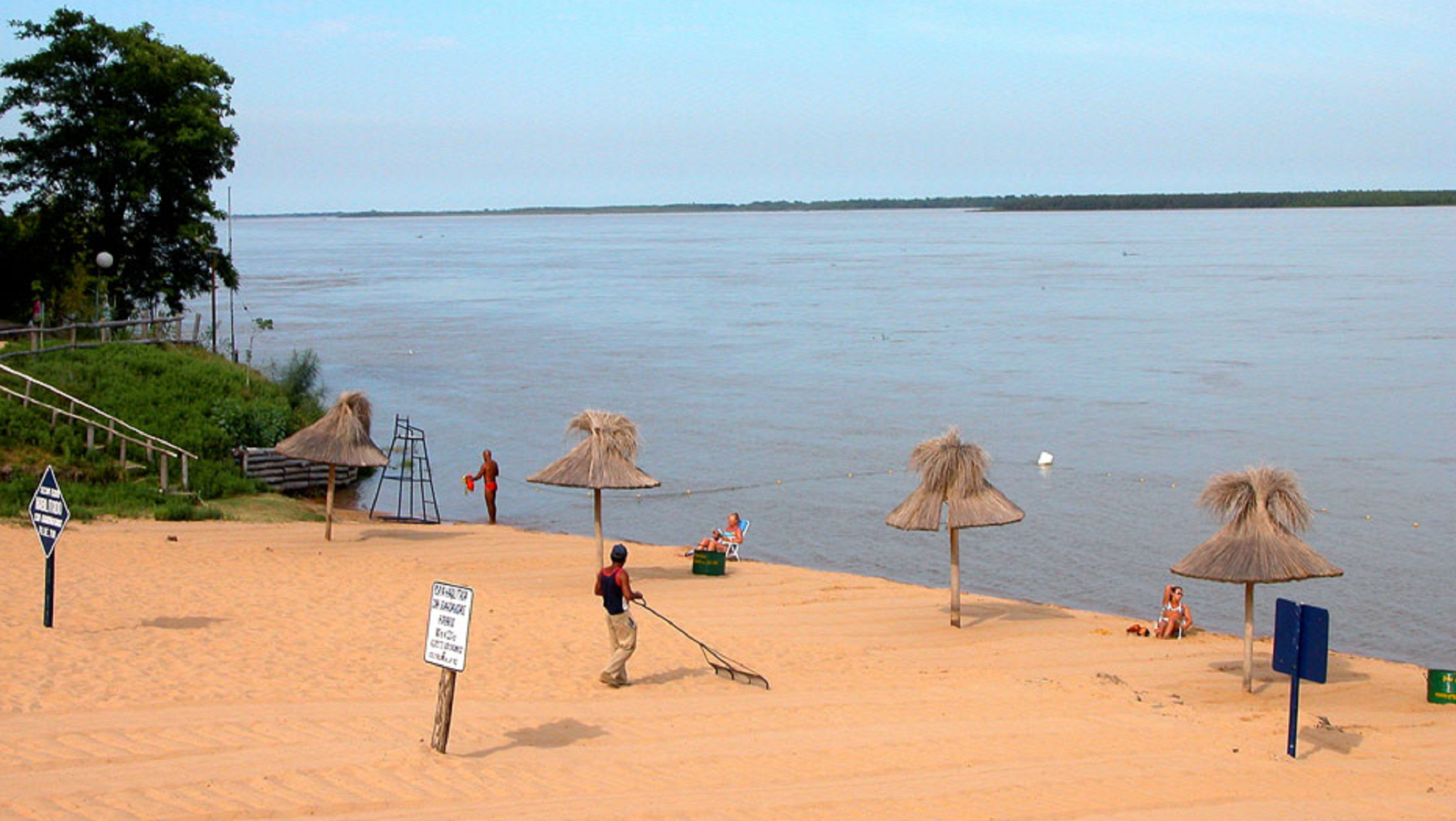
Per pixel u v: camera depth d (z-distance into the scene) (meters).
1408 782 12.69
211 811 9.30
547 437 42.50
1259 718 15.39
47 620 15.22
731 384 53.78
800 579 24.23
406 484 35.59
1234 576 16.59
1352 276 113.75
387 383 54.28
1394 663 19.53
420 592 20.33
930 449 20.98
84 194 46.81
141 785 9.74
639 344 69.00
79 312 46.03
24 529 23.64
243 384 37.75
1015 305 91.25
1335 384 51.03
